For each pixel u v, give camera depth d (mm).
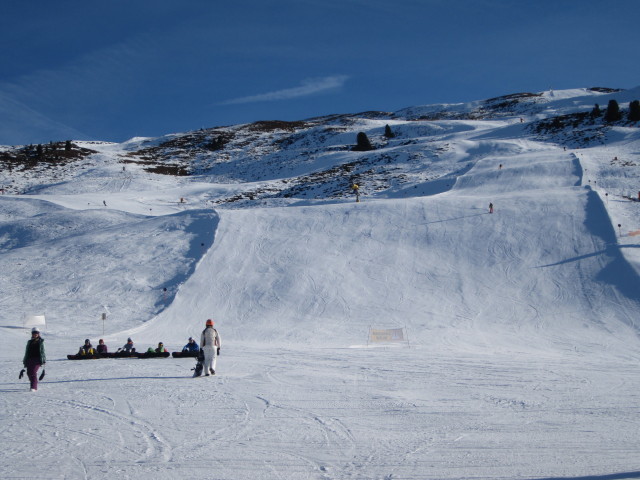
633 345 22359
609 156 62844
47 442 8109
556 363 17391
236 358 19328
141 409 10516
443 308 29781
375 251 37781
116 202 72188
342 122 149500
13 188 90938
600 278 30438
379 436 8391
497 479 6246
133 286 35844
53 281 37031
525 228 38188
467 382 13609
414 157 85125
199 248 40781
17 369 16766
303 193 74375
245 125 162625
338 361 18250
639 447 7410
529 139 87438
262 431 8750
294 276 35000
